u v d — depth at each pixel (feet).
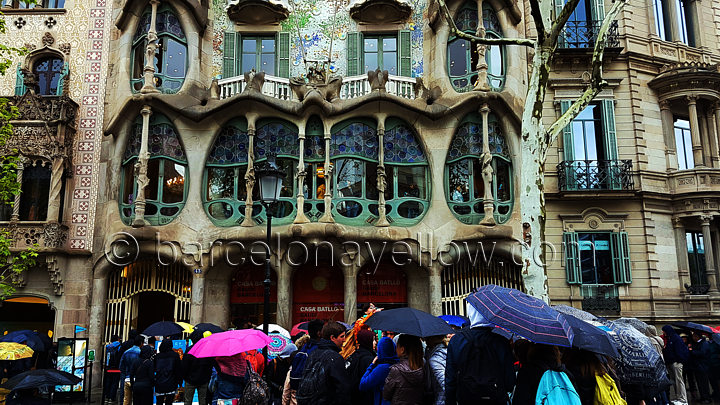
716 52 67.87
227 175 57.47
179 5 59.06
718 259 61.62
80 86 60.85
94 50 61.72
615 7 36.47
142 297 67.21
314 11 64.23
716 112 64.13
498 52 60.03
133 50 59.11
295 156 56.54
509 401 16.34
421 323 17.94
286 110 55.88
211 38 62.85
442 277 57.36
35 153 57.16
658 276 59.00
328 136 56.13
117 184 56.65
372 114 56.85
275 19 63.00
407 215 56.80
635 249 59.31
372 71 57.16
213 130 57.06
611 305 57.82
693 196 59.62
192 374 29.19
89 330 55.26
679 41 66.18
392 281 59.16
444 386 17.04
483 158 55.67
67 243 57.31
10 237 55.26
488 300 16.25
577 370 16.98
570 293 57.98
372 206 56.49
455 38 60.08
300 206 54.08
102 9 62.59
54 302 56.03
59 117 57.98
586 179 59.52
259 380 23.66
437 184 56.49
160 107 56.18
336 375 17.81
